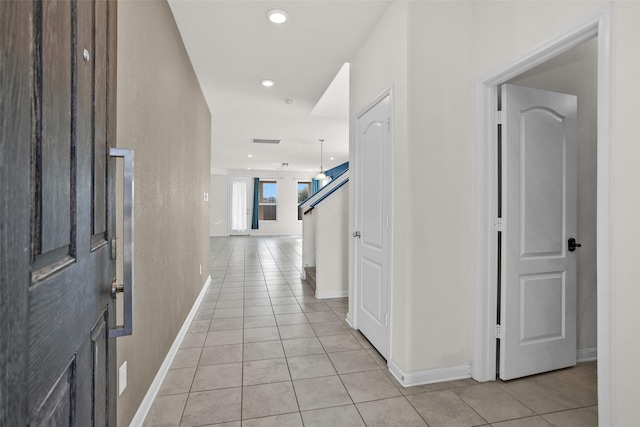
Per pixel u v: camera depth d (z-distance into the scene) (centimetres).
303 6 223
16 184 42
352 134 295
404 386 202
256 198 1193
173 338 242
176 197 250
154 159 190
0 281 39
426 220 203
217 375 216
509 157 204
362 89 272
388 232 228
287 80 348
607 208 129
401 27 205
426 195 203
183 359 238
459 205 209
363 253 276
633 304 122
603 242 131
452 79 207
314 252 503
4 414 40
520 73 186
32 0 46
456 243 209
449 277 208
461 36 208
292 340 272
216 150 800
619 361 126
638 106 121
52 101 53
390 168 221
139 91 164
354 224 294
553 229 216
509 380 209
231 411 178
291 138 657
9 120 40
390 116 219
